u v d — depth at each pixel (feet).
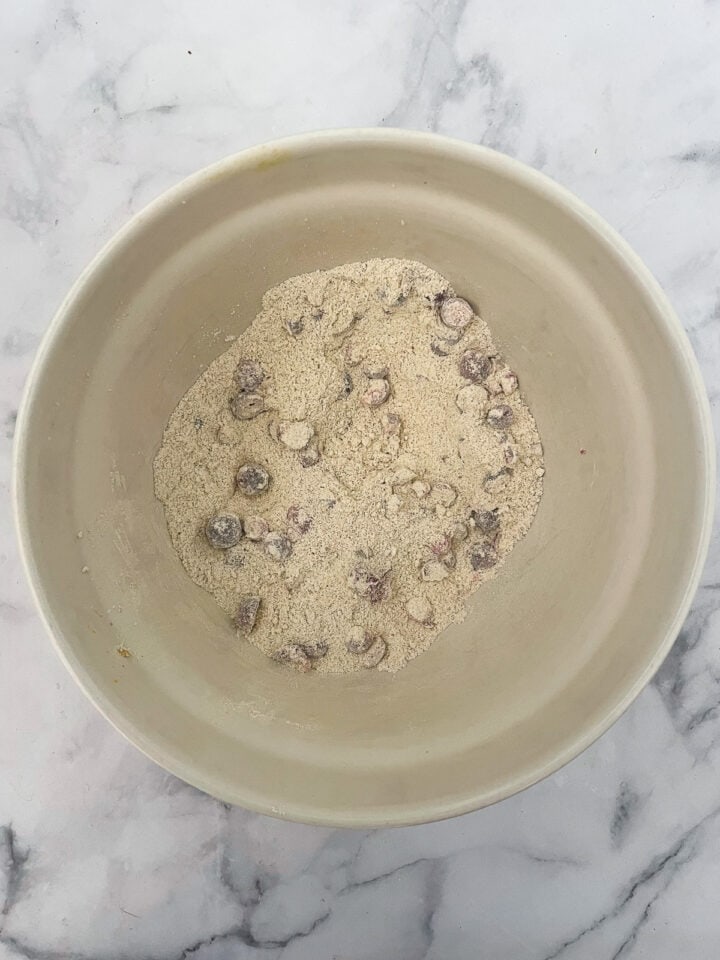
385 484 1.14
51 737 1.26
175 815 1.27
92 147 1.25
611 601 1.01
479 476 1.15
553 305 1.04
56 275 1.25
